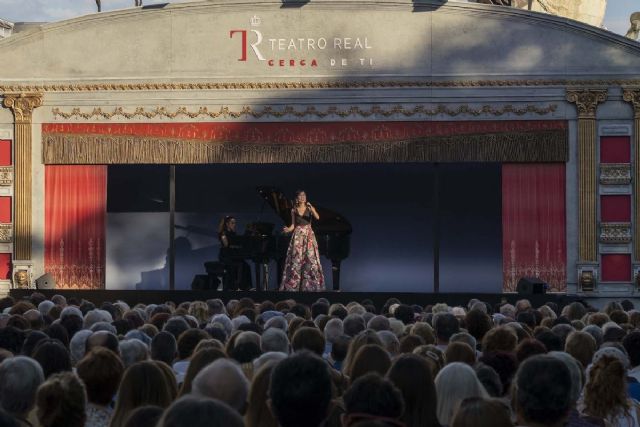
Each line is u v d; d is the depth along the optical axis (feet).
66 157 103.24
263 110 102.12
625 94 100.07
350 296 90.99
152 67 103.14
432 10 101.71
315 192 122.93
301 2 102.12
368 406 18.01
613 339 39.17
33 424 22.98
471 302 63.46
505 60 101.19
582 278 99.91
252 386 21.52
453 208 122.01
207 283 106.22
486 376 25.86
